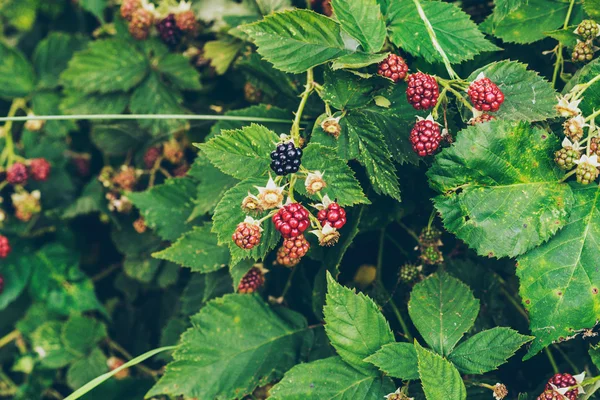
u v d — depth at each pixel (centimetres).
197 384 74
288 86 77
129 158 92
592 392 70
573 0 73
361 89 71
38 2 102
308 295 80
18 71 95
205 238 76
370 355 69
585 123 69
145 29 85
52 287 96
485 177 68
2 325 99
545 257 68
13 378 102
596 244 67
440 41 72
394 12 73
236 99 88
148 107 87
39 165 93
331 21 70
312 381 70
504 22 74
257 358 75
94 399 88
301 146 72
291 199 68
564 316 67
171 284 93
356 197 69
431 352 67
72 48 96
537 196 68
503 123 67
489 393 72
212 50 84
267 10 81
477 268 78
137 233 91
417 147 69
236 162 69
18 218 96
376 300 78
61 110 89
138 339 95
